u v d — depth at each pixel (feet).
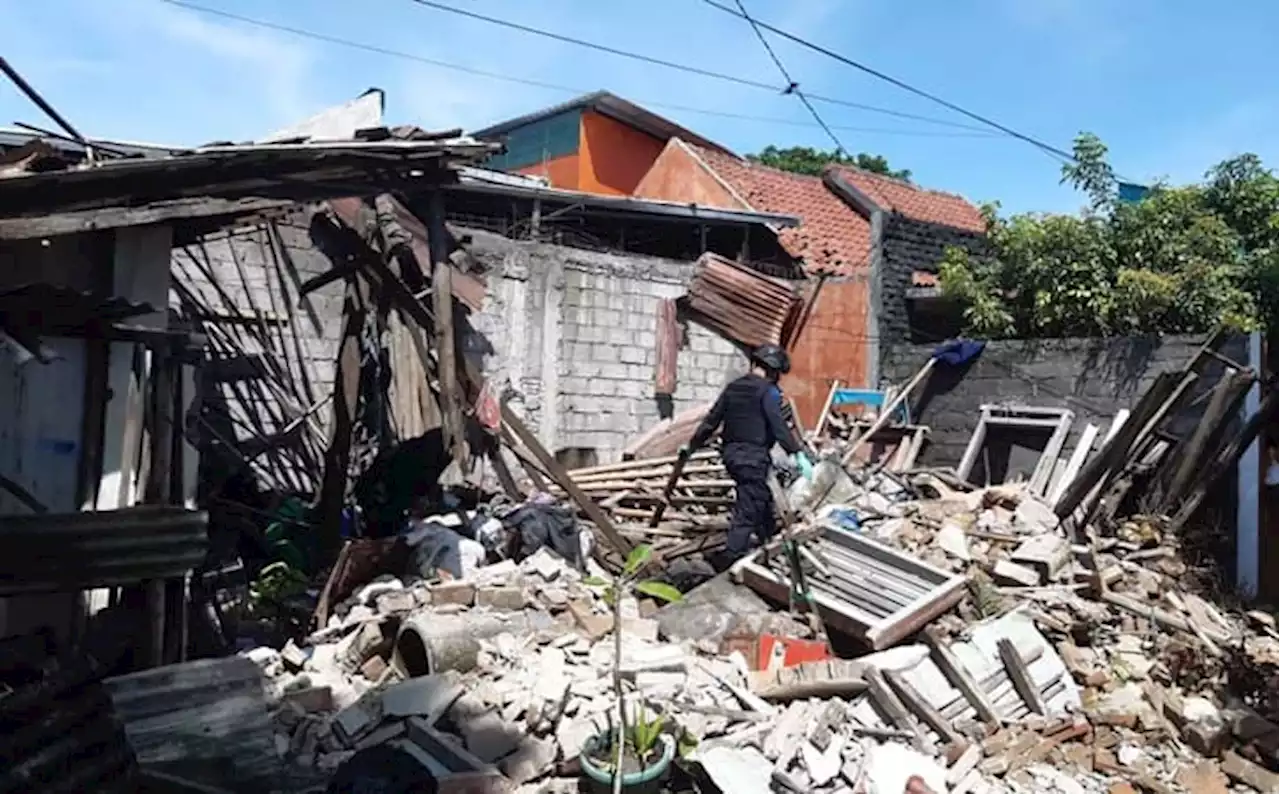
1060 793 15.75
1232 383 28.89
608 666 16.37
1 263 14.84
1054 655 19.65
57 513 13.02
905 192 54.24
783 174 51.57
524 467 27.84
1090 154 39.17
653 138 59.62
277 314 28.71
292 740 14.05
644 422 36.86
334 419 23.29
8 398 14.06
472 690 15.25
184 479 15.83
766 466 22.89
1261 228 39.11
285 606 19.06
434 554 20.21
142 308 14.20
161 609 13.79
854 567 22.11
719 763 13.85
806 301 41.29
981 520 27.66
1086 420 34.47
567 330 34.94
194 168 15.39
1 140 22.63
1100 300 36.52
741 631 19.88
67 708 12.21
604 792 12.87
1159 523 29.07
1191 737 17.95
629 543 25.13
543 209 39.60
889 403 39.27
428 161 18.17
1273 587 30.53
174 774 12.36
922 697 17.11
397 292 23.04
